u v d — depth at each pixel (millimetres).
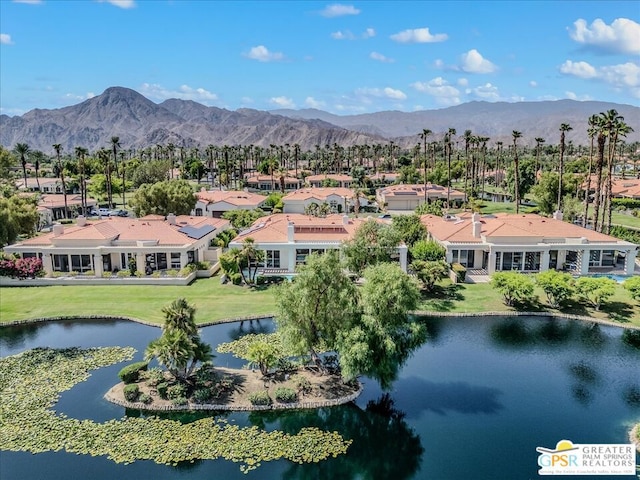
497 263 56969
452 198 119062
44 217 96938
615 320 43219
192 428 27516
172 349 29734
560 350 37969
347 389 31453
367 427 28094
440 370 34844
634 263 59844
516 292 45312
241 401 30031
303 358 32719
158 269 58406
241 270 54844
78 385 32438
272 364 32344
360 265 49906
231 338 39906
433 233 63594
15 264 53719
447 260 57594
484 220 65125
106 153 113875
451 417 28984
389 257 50469
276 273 56188
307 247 56688
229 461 24859
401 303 29938
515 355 37125
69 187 139250
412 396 31375
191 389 30906
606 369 34844
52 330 42094
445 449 26016
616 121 66500
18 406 29703
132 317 44406
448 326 42781
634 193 117500
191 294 50375
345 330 29984
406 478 23781
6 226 65500
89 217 104688
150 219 69750
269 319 44031
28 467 24141
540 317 44656
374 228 50312
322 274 30672
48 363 35500
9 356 36719
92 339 40062
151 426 27719
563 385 32594
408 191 120188
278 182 153875
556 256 57844
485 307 46406
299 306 30688
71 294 50562
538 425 28000
